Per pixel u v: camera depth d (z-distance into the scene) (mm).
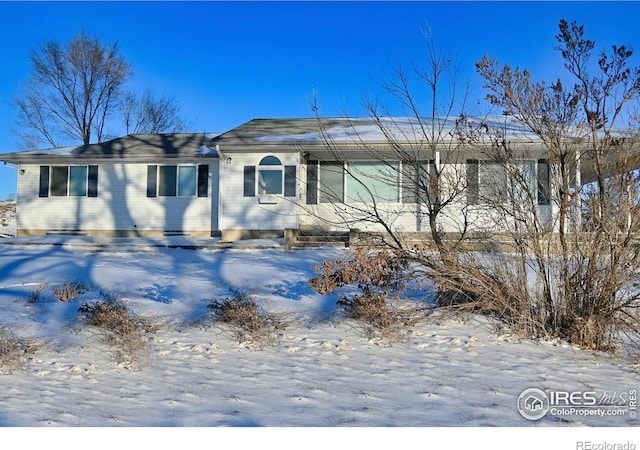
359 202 19766
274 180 19641
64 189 21578
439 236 11102
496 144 9898
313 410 5848
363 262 9531
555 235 8898
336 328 9242
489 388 6566
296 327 9320
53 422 5477
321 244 17766
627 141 8570
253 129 21484
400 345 8367
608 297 8297
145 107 40469
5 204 34344
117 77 36969
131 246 17953
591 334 8273
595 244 8359
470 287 9211
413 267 10188
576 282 8625
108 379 6926
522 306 8852
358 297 10070
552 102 9039
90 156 21125
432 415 5723
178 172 21219
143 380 6879
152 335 8844
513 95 9086
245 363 7562
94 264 14883
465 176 11305
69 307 10312
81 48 35875
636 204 8188
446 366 7422
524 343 8516
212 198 21016
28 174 21766
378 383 6742
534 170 10750
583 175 12086
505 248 9391
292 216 19422
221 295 11367
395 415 5711
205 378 6941
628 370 7348
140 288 12062
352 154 19062
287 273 13641
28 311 10008
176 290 11875
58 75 35812
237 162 19844
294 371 7215
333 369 7297
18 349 8023
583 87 9680
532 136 12789
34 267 14289
